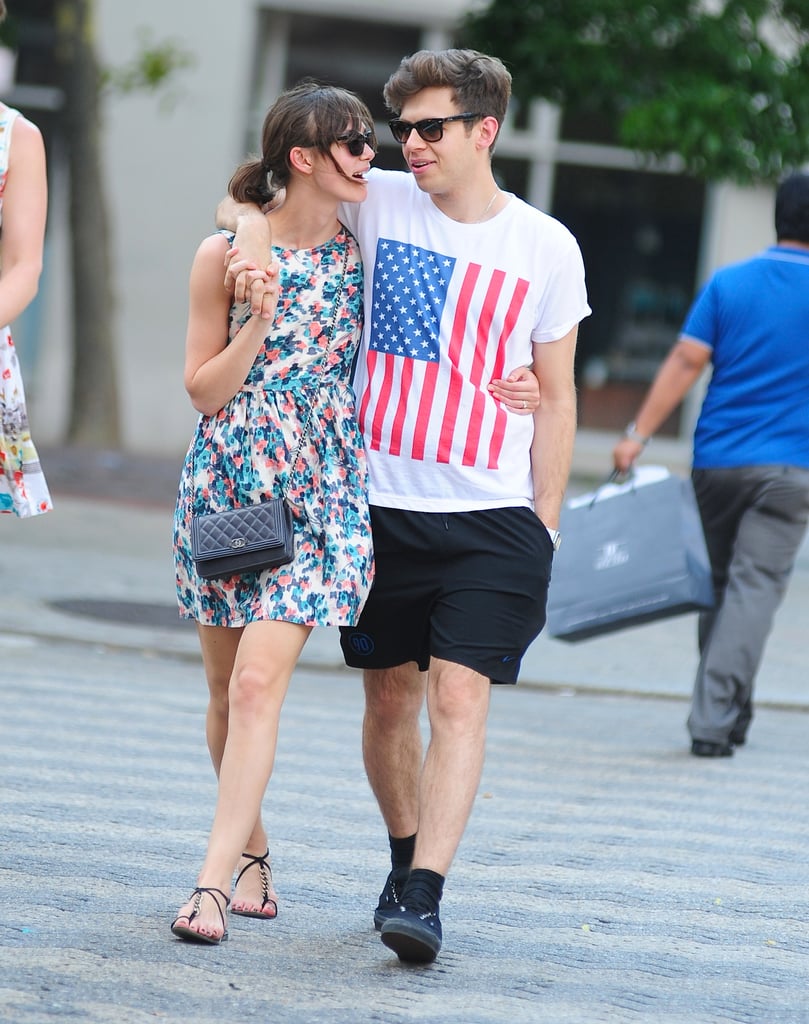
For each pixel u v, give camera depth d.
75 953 11.49
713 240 64.81
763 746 21.97
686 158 42.28
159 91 62.38
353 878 14.23
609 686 26.00
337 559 11.97
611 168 64.88
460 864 15.03
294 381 12.14
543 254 12.28
